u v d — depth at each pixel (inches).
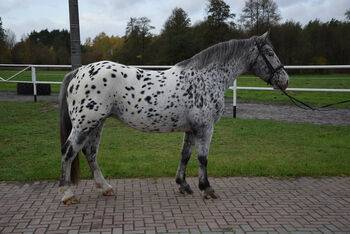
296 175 183.8
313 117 365.1
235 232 117.0
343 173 185.9
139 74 138.4
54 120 320.8
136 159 205.0
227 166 192.2
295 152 223.9
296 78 835.4
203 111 141.3
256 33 1339.8
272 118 357.1
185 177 169.0
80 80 132.3
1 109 372.2
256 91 645.9
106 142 248.8
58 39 2174.0
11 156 205.9
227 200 148.2
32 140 245.6
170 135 277.9
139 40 1631.4
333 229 120.7
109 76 131.9
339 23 1491.1
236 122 326.0
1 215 128.7
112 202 143.6
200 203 144.3
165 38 1491.1
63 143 141.3
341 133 279.0
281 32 1357.0
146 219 126.8
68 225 120.7
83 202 143.1
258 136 269.9
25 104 409.7
